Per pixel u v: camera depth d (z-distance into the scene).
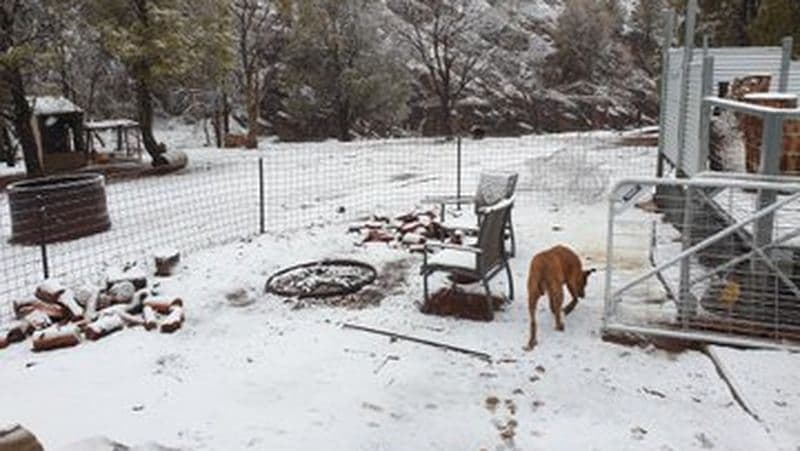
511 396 4.35
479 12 37.22
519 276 6.64
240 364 4.91
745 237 5.17
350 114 28.69
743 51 9.48
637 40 43.00
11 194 9.10
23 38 17.31
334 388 4.52
